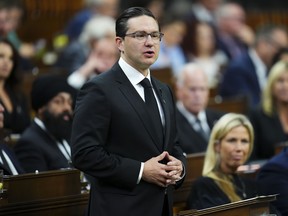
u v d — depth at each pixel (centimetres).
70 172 1230
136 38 1073
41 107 1434
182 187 1437
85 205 1247
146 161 1066
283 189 1400
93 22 2291
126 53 1088
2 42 1625
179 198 1434
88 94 1070
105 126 1060
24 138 1409
